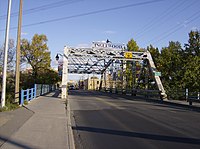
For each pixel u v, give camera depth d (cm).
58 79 6788
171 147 915
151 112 2070
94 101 3225
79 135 1120
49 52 5281
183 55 4328
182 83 4056
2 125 1190
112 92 6550
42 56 5206
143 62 4584
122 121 1538
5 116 1473
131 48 5472
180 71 4184
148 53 4241
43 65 5253
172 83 4247
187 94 3347
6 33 1812
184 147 917
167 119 1655
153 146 927
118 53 4225
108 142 988
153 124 1433
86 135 1120
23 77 5147
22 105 2109
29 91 2650
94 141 1005
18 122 1286
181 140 1029
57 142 908
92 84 12975
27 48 5175
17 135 984
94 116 1767
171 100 3519
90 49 4122
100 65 6806
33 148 811
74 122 1491
